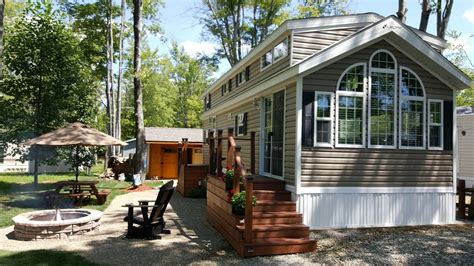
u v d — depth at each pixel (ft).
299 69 25.41
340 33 30.63
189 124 140.26
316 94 26.53
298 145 25.77
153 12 75.10
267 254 20.21
